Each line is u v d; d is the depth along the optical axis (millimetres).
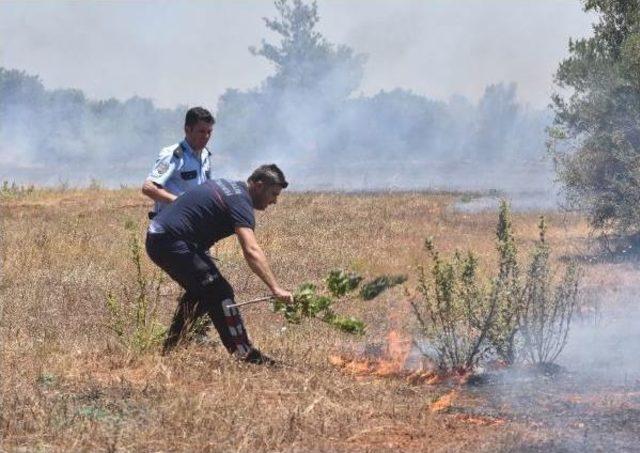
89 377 7727
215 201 8516
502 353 8930
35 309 11359
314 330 10359
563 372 8766
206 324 9195
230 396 7164
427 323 10484
